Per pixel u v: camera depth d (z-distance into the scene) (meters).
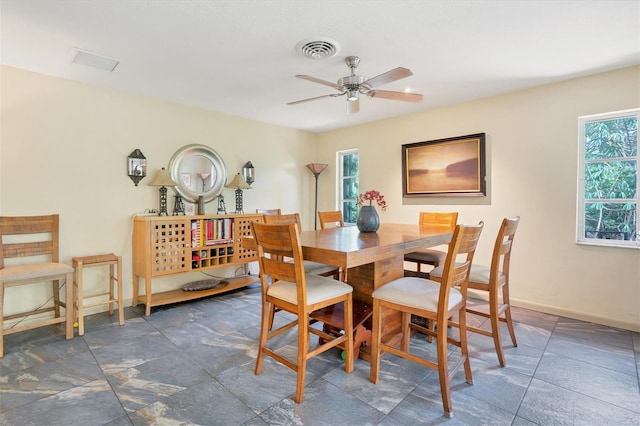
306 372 2.12
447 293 1.72
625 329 2.86
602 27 2.19
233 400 1.83
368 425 1.62
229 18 2.07
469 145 3.76
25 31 2.22
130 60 2.68
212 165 4.08
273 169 4.87
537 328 2.87
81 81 3.14
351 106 2.75
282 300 1.96
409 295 1.87
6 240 2.80
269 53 2.56
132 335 2.71
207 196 4.03
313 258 1.86
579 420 1.66
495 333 2.21
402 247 2.05
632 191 2.97
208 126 4.10
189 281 3.93
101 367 2.18
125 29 2.20
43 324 2.55
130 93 3.46
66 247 3.09
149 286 3.20
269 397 1.85
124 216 3.44
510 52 2.56
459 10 2.00
